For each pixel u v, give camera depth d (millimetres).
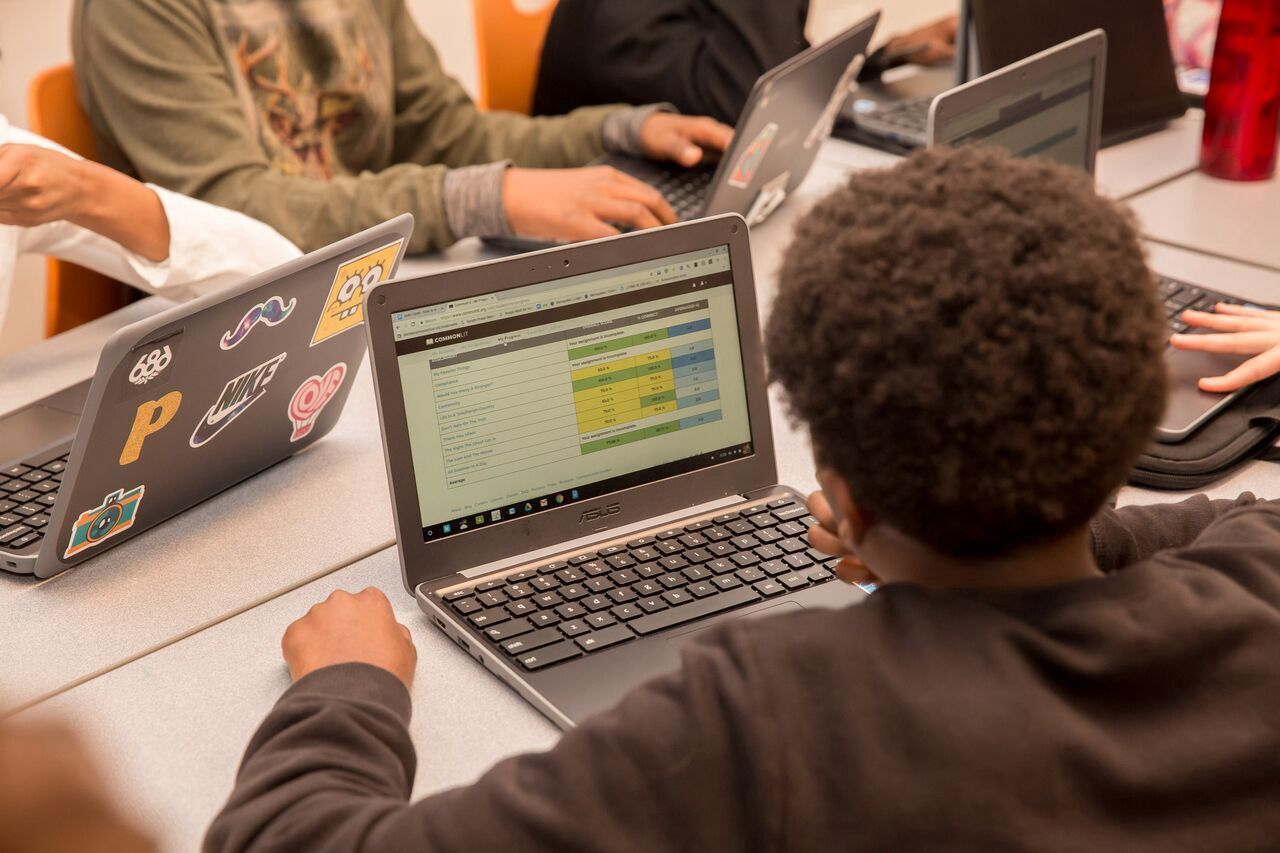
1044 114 1494
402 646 935
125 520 1116
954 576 646
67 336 1550
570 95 2385
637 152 1979
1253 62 1852
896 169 629
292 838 662
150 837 490
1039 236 573
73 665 985
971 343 562
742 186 1692
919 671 595
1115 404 581
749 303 1120
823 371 601
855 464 617
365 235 1157
